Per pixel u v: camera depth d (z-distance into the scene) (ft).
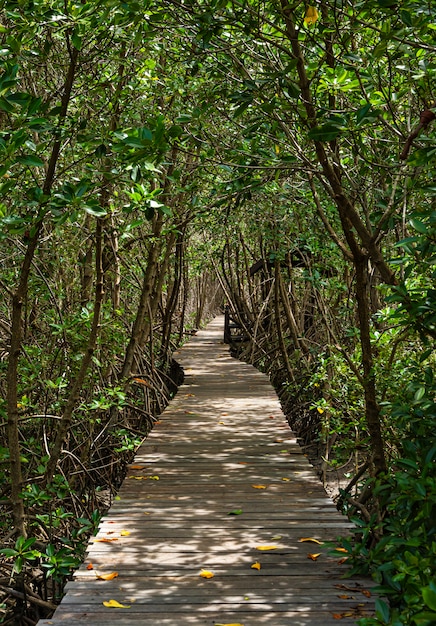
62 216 13.47
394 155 16.72
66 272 28.07
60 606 10.81
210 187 29.53
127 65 18.42
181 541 13.62
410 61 14.30
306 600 11.02
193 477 18.34
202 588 11.47
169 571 12.17
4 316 25.93
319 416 33.14
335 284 28.91
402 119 17.81
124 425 29.45
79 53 16.92
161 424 25.22
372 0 12.43
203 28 14.29
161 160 12.96
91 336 20.08
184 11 15.38
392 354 18.56
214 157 18.54
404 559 11.56
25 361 23.35
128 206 14.55
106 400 23.50
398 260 12.90
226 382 35.91
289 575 12.01
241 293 55.11
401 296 12.05
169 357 45.39
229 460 20.11
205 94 18.08
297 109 15.15
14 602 17.12
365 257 15.65
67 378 25.44
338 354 24.64
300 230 33.06
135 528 14.37
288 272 38.50
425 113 11.32
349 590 11.37
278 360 46.60
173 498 16.49
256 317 52.21
